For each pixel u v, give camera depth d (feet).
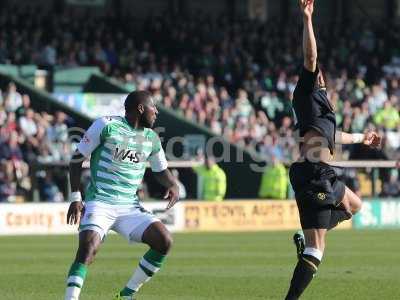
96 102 207.51
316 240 64.59
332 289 83.71
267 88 243.40
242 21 269.23
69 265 107.86
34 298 77.87
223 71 245.04
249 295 79.87
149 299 77.30
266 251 128.67
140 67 234.38
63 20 237.25
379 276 94.68
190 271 99.71
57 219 173.88
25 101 193.98
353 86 246.88
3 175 183.83
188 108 217.36
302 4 63.36
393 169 211.41
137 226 66.39
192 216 185.37
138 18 269.64
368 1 301.84
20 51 222.28
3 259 116.16
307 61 64.18
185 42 250.37
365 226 196.34
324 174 65.31
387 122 232.53
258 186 206.90
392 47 281.13
